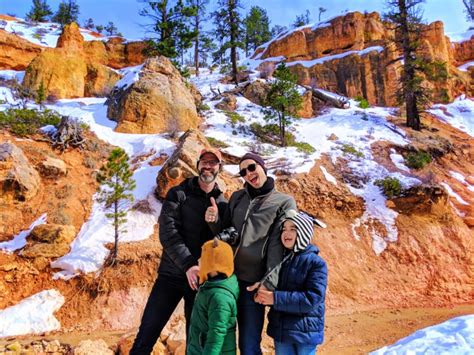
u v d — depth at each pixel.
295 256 3.49
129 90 18.91
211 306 3.20
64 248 10.81
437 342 4.10
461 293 12.58
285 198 3.74
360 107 28.53
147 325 4.07
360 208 15.30
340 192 15.70
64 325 9.07
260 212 3.65
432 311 11.04
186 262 3.80
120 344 6.95
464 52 40.91
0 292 9.47
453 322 4.64
